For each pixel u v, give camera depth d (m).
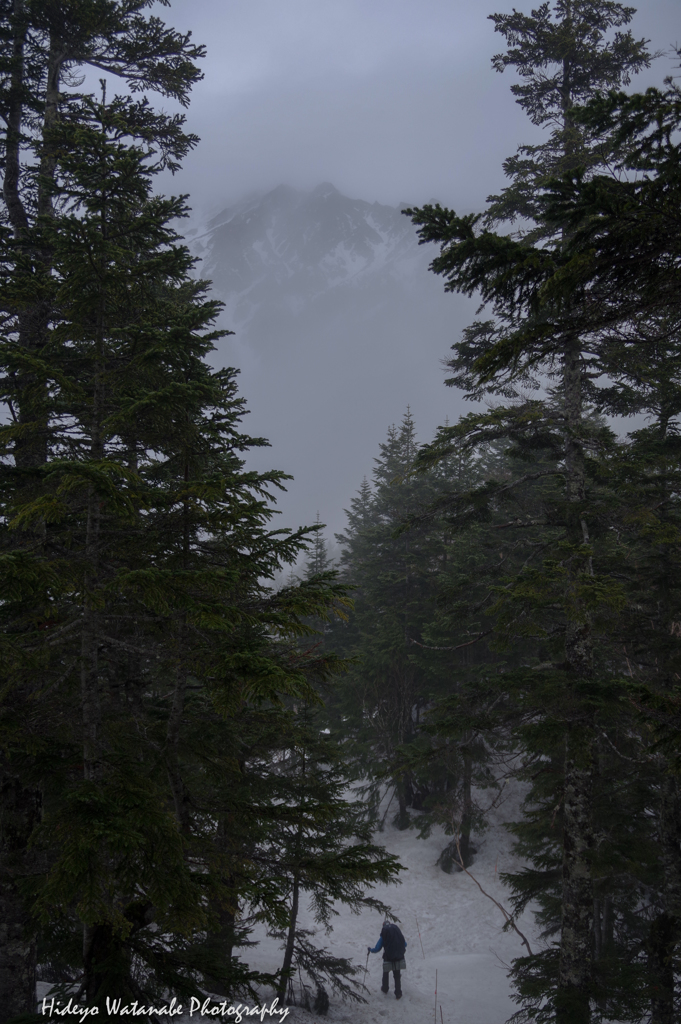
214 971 6.39
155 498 6.30
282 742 11.61
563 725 10.23
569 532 11.60
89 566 5.94
